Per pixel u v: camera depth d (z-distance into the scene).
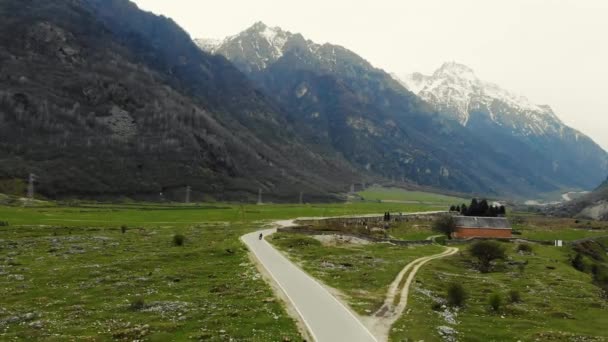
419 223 191.38
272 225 152.00
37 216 152.12
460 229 172.50
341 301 52.69
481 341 44.06
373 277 70.06
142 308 47.47
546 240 171.75
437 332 44.41
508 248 140.62
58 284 59.34
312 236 120.00
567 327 53.28
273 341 37.50
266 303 49.28
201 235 117.56
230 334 39.00
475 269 99.75
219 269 69.81
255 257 81.88
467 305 60.72
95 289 56.22
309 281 62.75
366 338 39.59
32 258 78.94
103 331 39.62
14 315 44.56
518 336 46.38
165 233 121.38
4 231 113.94
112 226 137.12
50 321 42.59
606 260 156.25
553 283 85.00
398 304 53.91
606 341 46.78
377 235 152.25
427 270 85.75
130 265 72.06
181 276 64.38
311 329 41.19
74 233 116.81
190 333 39.19
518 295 67.19
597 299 72.69
